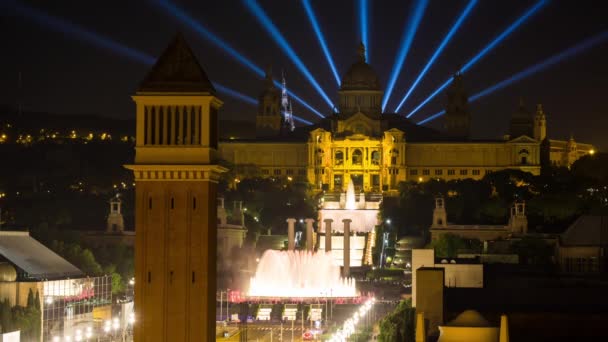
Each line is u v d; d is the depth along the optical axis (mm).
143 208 189125
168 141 188375
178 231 189125
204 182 188625
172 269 189375
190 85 188250
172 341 189375
